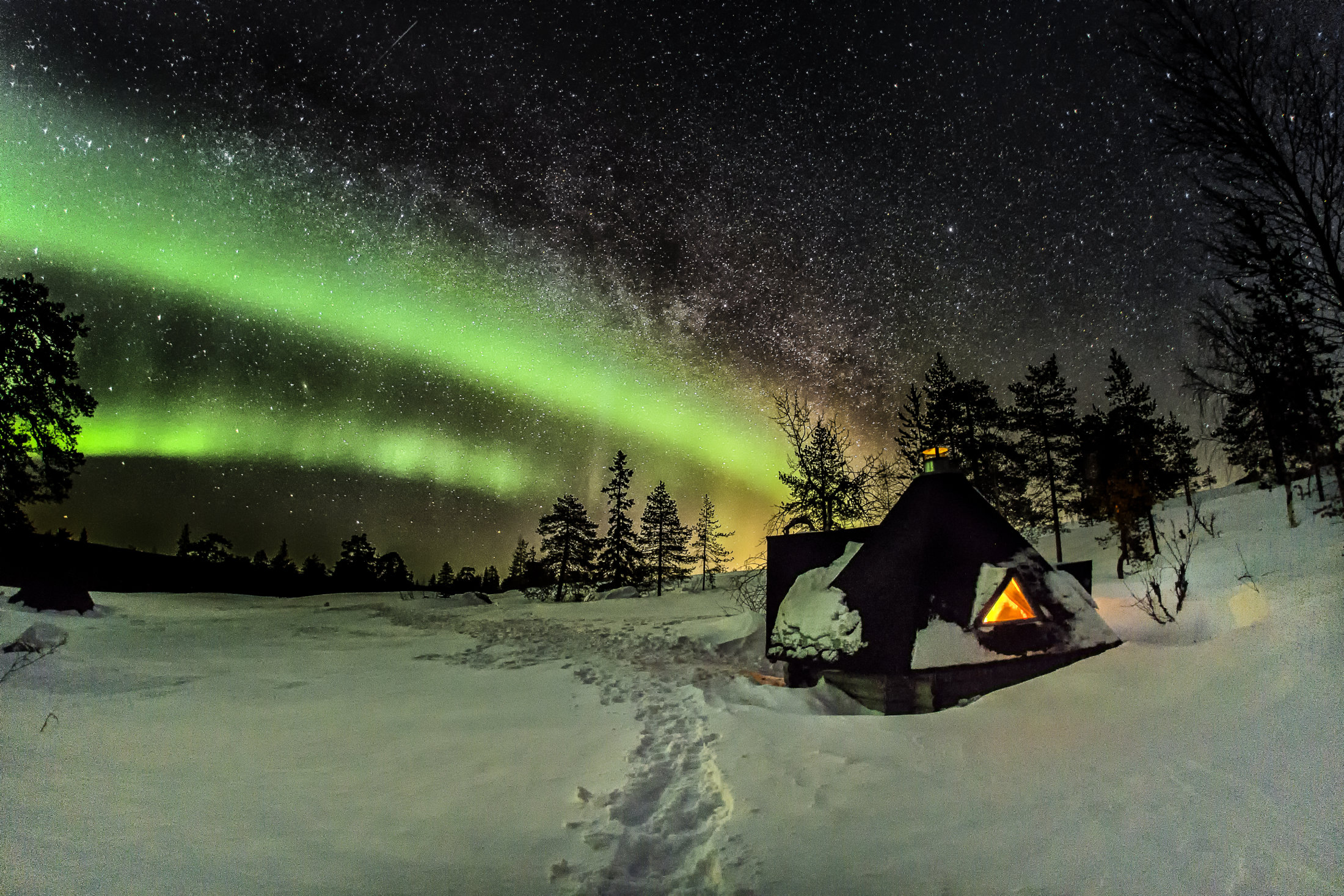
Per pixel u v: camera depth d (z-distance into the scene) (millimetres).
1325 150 5586
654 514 51594
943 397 27531
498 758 5234
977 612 6406
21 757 4574
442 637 14266
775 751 5016
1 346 21578
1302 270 5855
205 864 3270
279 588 48094
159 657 10008
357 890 3109
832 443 19438
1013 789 3803
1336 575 5719
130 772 4531
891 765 4465
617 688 8188
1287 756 3301
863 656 6566
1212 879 2633
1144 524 20938
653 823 3943
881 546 7547
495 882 3219
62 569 17734
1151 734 4078
